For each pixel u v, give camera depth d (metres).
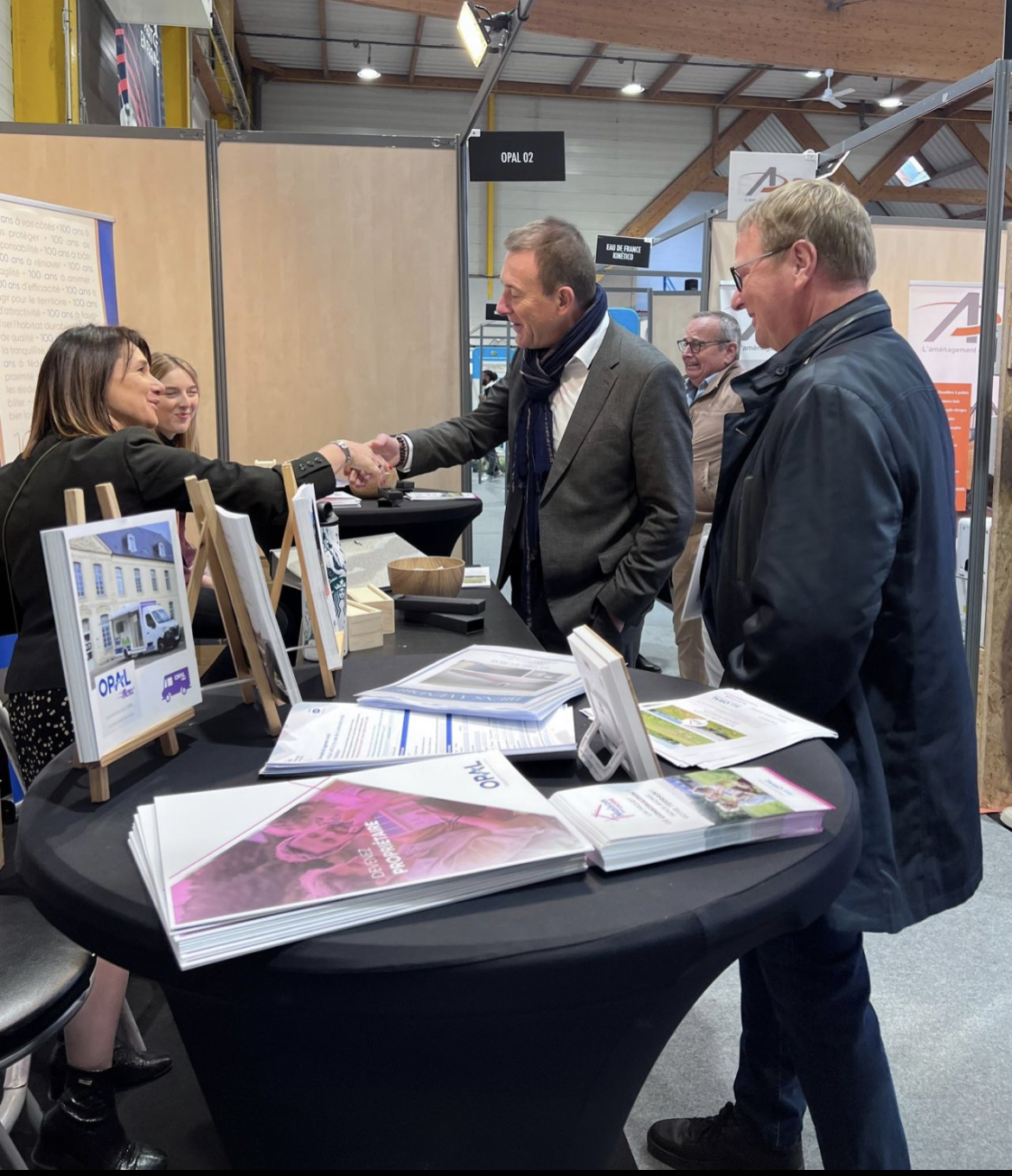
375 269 3.82
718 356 3.78
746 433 1.39
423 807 0.81
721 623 1.42
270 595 1.19
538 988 0.65
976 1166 1.55
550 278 2.10
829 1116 1.26
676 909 0.70
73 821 0.86
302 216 3.76
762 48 7.05
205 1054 0.79
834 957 1.21
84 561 0.87
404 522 2.70
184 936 0.63
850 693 1.25
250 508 1.68
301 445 3.87
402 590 1.90
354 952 0.65
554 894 0.72
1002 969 2.14
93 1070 1.46
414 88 12.77
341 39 11.44
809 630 1.16
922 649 1.27
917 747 1.28
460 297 3.87
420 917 0.69
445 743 0.99
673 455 2.12
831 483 1.17
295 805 0.82
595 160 13.37
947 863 1.30
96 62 4.89
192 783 0.94
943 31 7.16
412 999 0.65
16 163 3.61
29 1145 1.59
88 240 3.13
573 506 2.21
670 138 13.45
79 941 0.73
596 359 2.18
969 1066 1.81
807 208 1.32
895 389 1.23
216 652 2.70
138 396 1.73
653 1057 0.80
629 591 2.14
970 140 13.27
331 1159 0.78
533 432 2.28
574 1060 0.74
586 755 0.97
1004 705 2.97
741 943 0.73
